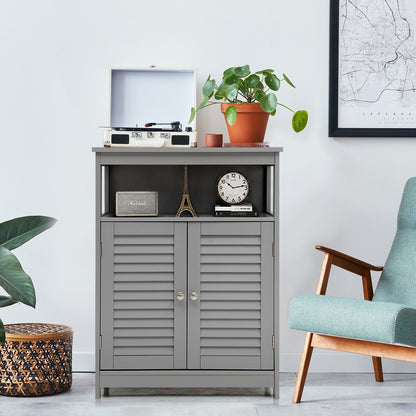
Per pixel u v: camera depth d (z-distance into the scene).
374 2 3.08
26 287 2.28
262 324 2.67
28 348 2.63
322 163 3.11
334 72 3.07
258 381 2.68
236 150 2.64
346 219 3.12
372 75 3.09
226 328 2.68
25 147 3.07
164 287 2.67
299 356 3.10
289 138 3.10
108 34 3.08
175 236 2.66
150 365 2.67
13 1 3.05
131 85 3.04
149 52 3.09
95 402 2.60
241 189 2.79
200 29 3.09
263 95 2.71
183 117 3.05
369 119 3.10
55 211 3.09
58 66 3.07
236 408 2.53
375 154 3.12
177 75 3.06
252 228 2.67
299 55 3.09
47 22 3.07
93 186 3.09
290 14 3.09
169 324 2.67
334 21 3.06
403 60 3.09
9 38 3.06
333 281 3.12
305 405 2.57
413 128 3.10
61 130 3.08
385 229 3.12
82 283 3.10
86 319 3.10
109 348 2.66
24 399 2.62
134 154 2.64
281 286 3.12
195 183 3.07
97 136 3.08
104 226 2.65
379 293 2.74
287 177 3.11
